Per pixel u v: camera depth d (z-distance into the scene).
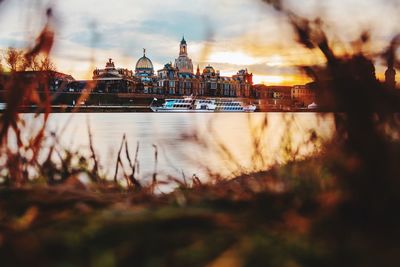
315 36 1.54
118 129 23.05
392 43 1.45
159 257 1.06
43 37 1.97
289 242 1.08
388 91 1.42
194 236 1.13
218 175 2.08
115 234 1.16
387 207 1.21
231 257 1.00
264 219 1.27
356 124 1.37
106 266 1.04
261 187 1.64
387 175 1.23
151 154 6.75
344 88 1.46
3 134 2.07
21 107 2.14
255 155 2.14
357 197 1.25
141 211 1.34
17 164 2.15
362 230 1.15
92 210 1.38
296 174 1.67
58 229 1.21
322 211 1.27
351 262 1.01
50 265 1.04
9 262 1.06
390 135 1.50
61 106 2.38
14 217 1.40
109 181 2.49
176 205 1.48
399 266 0.97
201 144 2.19
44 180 2.20
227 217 1.26
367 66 1.47
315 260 1.02
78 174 2.43
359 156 1.30
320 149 1.97
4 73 2.02
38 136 2.22
